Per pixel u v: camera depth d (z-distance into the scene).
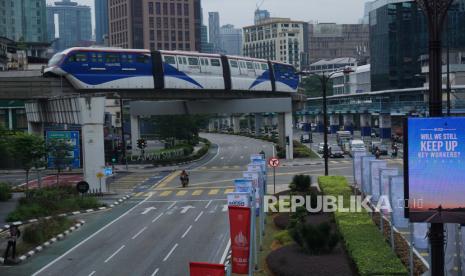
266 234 30.14
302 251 23.88
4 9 188.50
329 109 133.62
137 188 54.03
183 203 44.16
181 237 31.75
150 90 68.50
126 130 124.94
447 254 19.20
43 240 31.00
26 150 46.69
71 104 52.09
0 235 33.44
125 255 28.05
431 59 15.71
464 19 102.88
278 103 78.88
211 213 39.25
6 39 111.25
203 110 79.88
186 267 25.44
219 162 80.44
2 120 87.62
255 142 121.19
